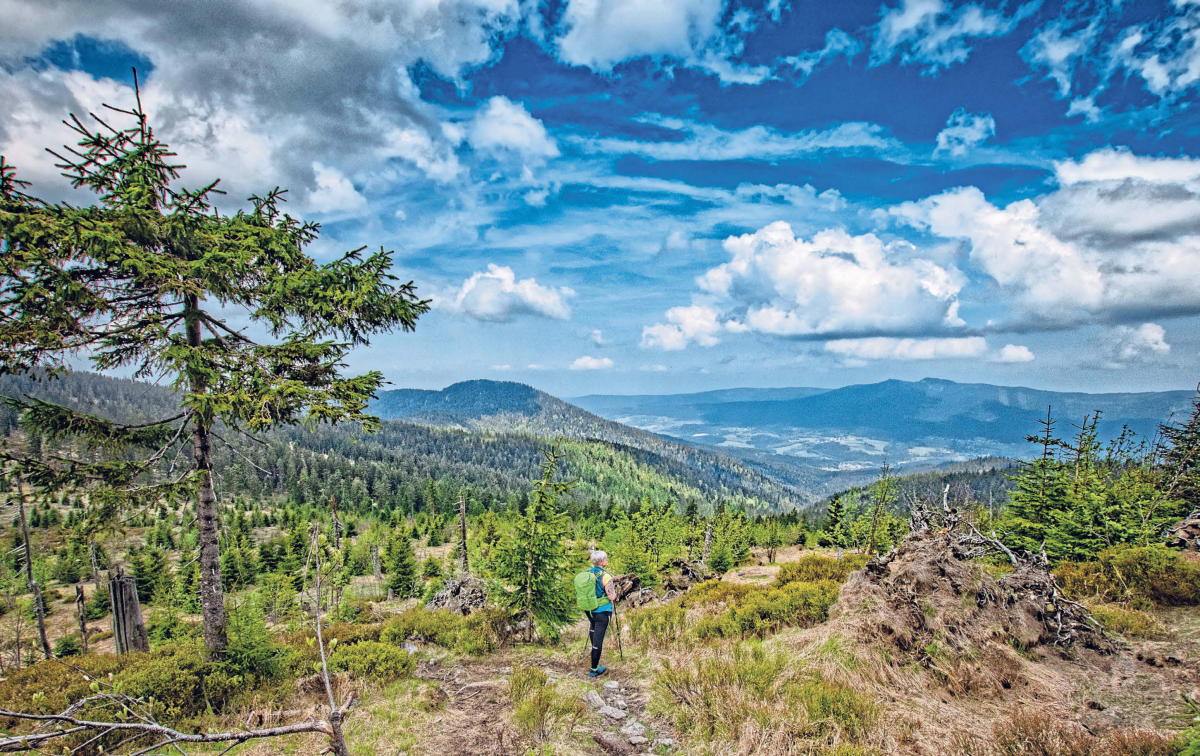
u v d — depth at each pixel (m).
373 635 10.55
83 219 5.89
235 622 7.72
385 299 7.80
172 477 6.96
